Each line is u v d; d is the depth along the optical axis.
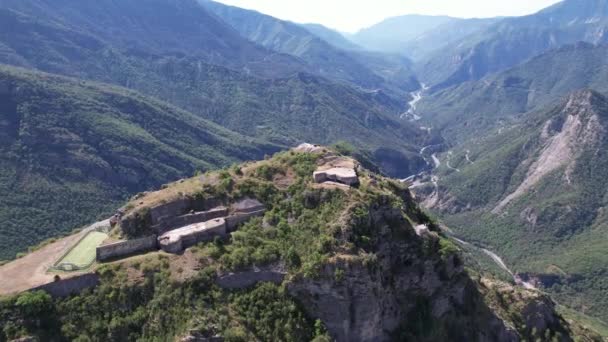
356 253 91.62
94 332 82.81
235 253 92.06
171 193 104.12
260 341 84.25
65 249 98.00
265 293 89.12
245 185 106.44
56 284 85.75
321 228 95.38
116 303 85.75
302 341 86.25
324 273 89.25
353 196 99.50
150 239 95.94
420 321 98.12
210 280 88.81
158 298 86.00
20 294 82.62
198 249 93.25
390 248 99.19
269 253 92.94
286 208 102.50
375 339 92.06
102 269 88.62
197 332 81.06
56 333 81.38
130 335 83.19
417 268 100.75
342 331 88.94
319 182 105.75
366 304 89.81
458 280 106.56
